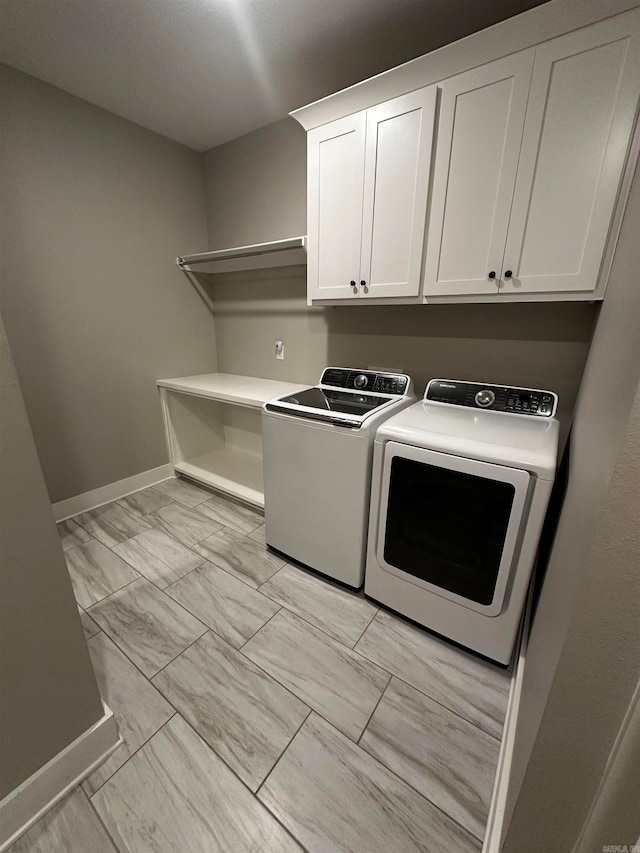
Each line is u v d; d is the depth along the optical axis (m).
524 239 1.31
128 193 2.29
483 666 1.33
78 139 2.02
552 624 0.78
